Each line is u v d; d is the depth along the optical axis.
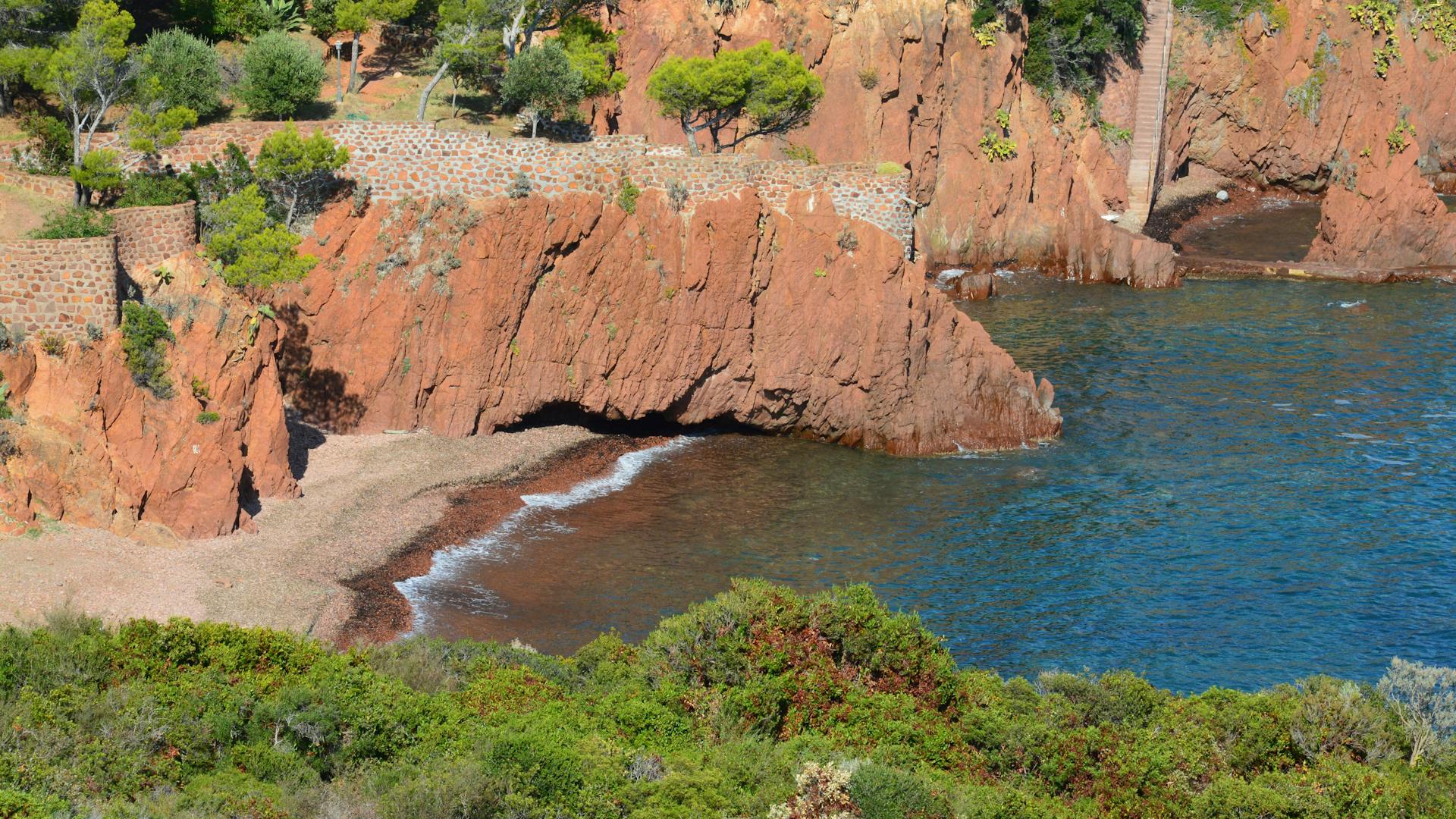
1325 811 34.62
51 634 40.19
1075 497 63.06
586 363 67.12
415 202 65.19
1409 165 106.38
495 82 78.62
